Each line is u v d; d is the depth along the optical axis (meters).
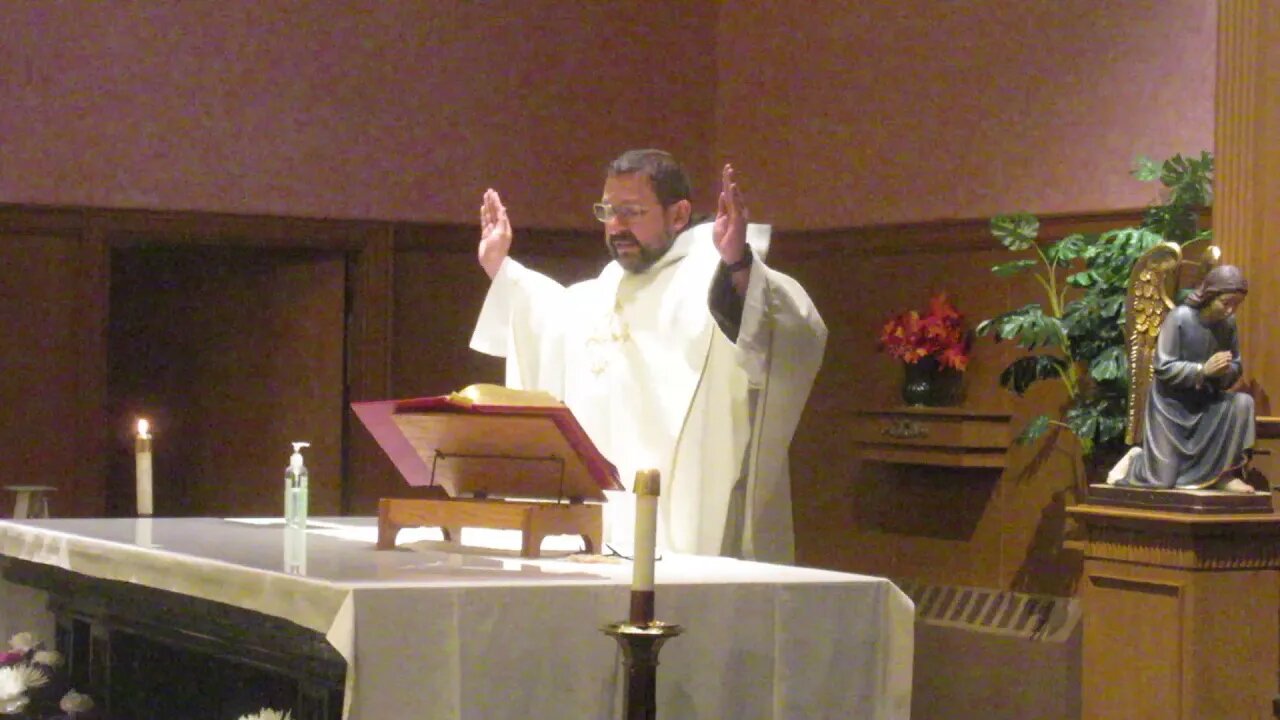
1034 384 8.10
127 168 8.46
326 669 3.60
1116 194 8.02
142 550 3.94
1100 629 5.67
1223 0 5.85
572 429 3.91
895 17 8.97
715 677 3.56
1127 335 5.79
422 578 3.34
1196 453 5.49
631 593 3.26
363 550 4.04
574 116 9.50
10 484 8.24
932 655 8.31
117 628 4.80
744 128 9.73
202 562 3.65
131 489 9.31
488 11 9.27
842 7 9.23
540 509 3.90
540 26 9.41
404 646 3.16
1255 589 5.51
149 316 9.38
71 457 8.36
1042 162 8.30
